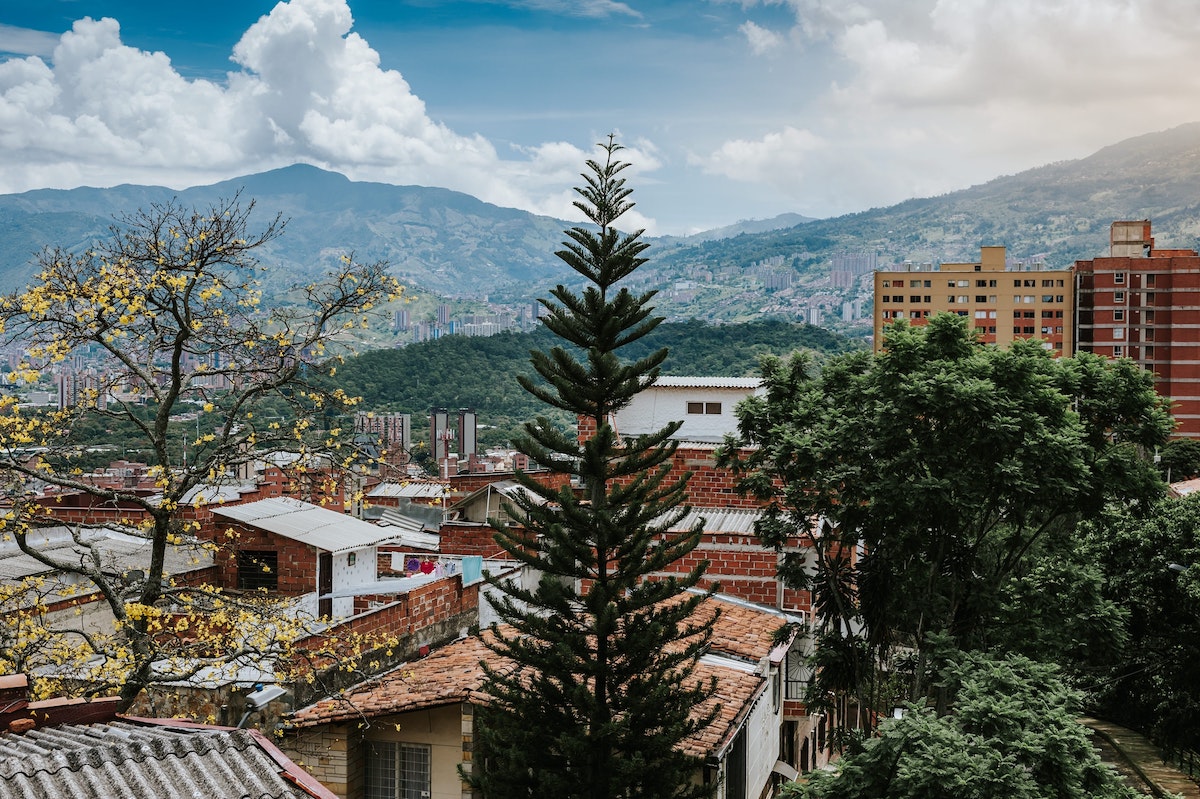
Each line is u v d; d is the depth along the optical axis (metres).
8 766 10.38
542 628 18.08
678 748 18.45
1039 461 20.38
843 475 21.28
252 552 29.80
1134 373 23.00
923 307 136.12
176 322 19.25
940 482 20.27
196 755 11.40
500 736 17.25
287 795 10.86
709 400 41.19
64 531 29.98
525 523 19.09
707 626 18.72
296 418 20.08
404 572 34.38
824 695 24.56
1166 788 29.12
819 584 24.25
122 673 17.33
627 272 19.84
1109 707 31.41
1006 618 22.67
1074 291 129.38
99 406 20.27
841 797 18.41
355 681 20.86
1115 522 28.89
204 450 21.28
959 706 18.75
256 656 19.25
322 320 20.09
